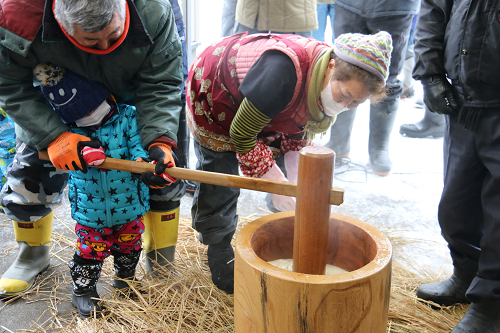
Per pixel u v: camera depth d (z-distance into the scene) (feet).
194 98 5.84
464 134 5.94
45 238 7.31
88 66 5.37
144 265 7.78
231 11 11.25
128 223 6.36
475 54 5.34
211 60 5.58
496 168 5.50
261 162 5.54
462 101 5.78
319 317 3.47
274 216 4.61
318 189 3.71
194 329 6.10
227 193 6.32
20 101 5.42
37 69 5.32
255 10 9.80
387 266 3.65
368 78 4.59
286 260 4.77
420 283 7.43
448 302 6.80
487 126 5.55
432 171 12.57
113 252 6.66
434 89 6.09
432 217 10.02
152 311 6.30
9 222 9.22
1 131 8.60
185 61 8.70
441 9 5.95
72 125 5.92
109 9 4.42
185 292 6.77
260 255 4.56
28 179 6.47
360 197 10.91
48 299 6.91
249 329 3.87
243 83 5.00
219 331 6.09
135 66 5.54
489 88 5.37
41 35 5.03
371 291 3.53
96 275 6.47
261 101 4.85
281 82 4.86
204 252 8.03
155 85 5.74
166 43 5.65
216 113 5.69
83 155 5.41
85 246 6.16
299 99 5.16
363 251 4.34
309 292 3.41
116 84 5.72
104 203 5.98
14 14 4.85
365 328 3.61
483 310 5.95
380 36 4.64
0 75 5.24
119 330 6.03
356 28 10.91
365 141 15.03
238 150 5.49
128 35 5.15
